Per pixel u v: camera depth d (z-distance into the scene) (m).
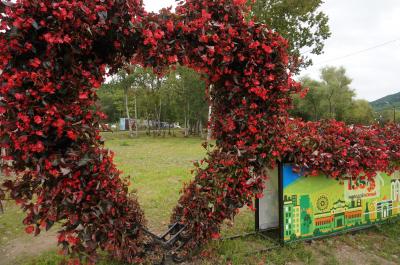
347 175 4.87
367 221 5.22
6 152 2.73
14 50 2.65
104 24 2.91
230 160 3.73
